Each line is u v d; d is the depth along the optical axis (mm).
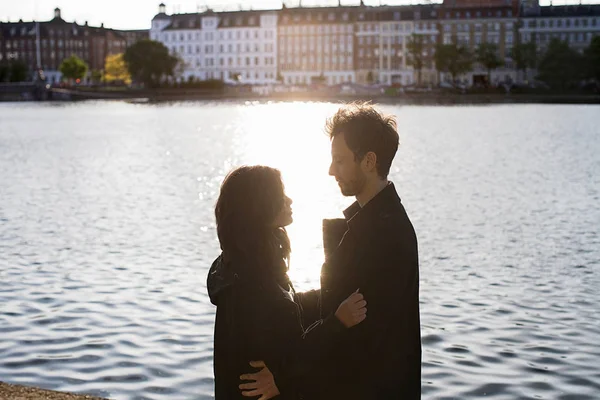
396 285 3250
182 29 154625
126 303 9484
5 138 44312
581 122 56531
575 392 6695
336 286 3359
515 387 6801
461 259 12172
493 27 133000
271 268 3297
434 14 135625
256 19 148125
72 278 10844
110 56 161500
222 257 3395
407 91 119000
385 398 3305
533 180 23266
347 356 3344
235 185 3301
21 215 16750
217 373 3400
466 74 135125
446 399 6531
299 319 3301
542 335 8273
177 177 24672
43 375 7016
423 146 36812
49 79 169625
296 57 144250
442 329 8477
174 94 131000
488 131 47656
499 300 9719
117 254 12539
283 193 3367
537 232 14539
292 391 3402
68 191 21031
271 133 48281
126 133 48438
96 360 7406
